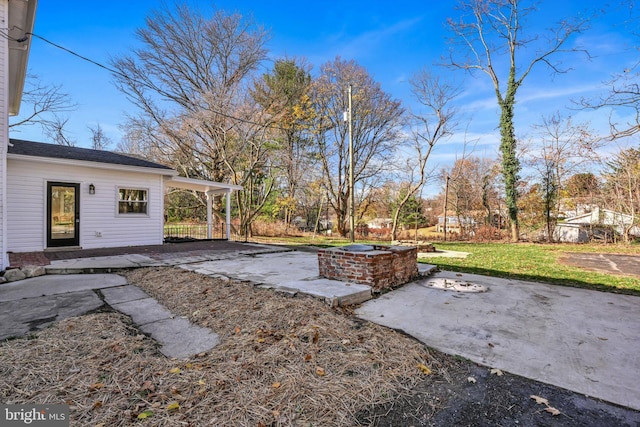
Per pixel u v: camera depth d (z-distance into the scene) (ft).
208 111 50.62
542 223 55.42
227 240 40.27
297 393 6.70
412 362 8.15
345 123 69.62
